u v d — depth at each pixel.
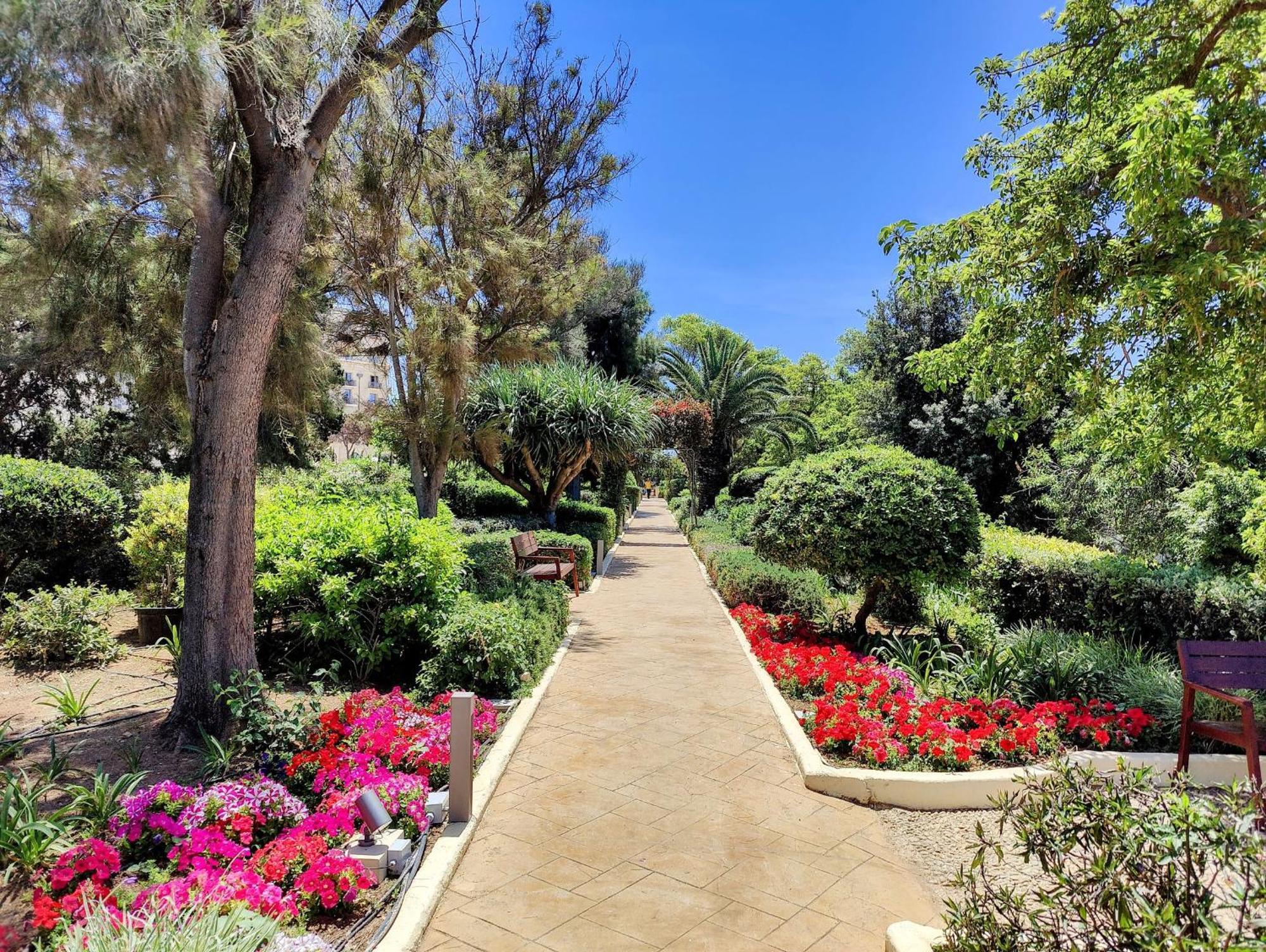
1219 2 4.77
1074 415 7.13
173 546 7.42
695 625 9.04
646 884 3.16
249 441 4.69
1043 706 4.72
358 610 5.96
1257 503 6.24
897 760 4.27
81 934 2.23
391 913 2.79
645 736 5.00
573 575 11.55
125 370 6.14
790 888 3.15
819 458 7.35
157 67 3.53
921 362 6.57
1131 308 5.11
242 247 4.78
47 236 4.81
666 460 43.06
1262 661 4.29
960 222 5.74
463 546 9.01
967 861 3.42
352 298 10.80
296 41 4.38
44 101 3.39
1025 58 6.23
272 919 2.49
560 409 14.74
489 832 3.61
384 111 5.22
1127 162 4.96
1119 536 10.70
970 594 8.01
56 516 7.20
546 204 13.20
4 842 2.85
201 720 4.46
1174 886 1.79
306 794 3.73
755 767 4.50
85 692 5.18
